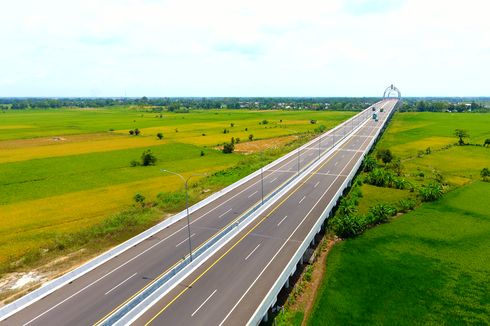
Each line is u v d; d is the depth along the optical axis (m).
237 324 34.38
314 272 50.28
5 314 37.56
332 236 60.97
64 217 69.94
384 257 53.56
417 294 44.72
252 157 119.88
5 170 106.25
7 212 72.62
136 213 68.81
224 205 70.69
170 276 42.56
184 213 65.44
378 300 43.62
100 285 43.00
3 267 49.97
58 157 124.44
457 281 47.38
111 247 55.97
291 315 41.03
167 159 121.62
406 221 66.19
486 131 173.38
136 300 37.38
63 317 36.97
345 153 118.06
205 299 38.41
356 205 71.81
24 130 193.50
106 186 90.75
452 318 40.41
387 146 136.38
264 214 63.31
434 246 56.69
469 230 62.00
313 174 91.25
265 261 46.28
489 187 84.69
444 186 85.88
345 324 39.50
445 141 146.88
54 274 48.50
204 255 47.16
